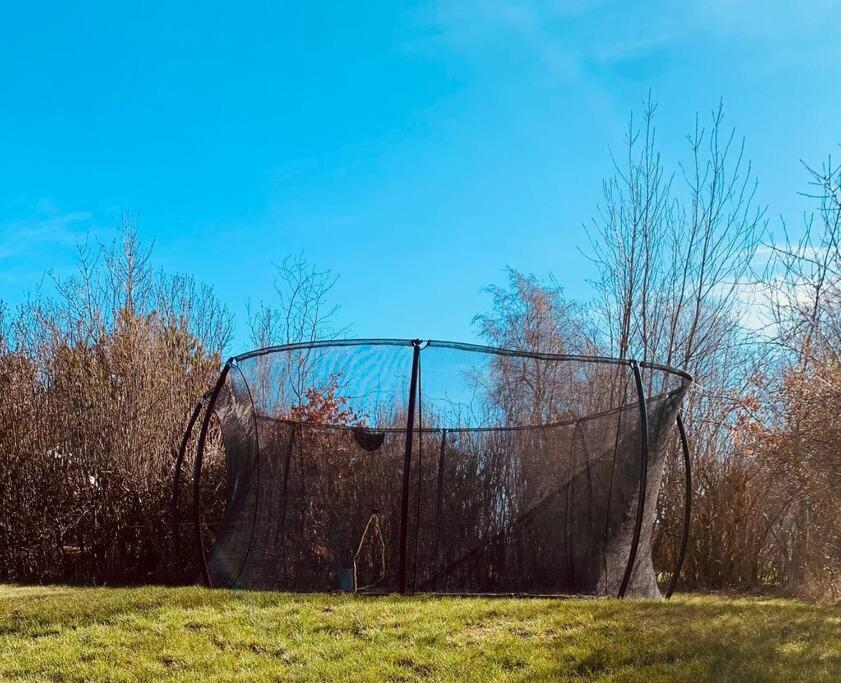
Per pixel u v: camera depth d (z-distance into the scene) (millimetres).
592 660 5805
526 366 8875
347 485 8734
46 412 13531
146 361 13680
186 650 6379
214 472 12492
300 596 7898
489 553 8570
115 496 12570
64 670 6059
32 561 12828
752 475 11406
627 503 8633
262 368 9125
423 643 6336
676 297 13773
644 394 9094
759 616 6953
